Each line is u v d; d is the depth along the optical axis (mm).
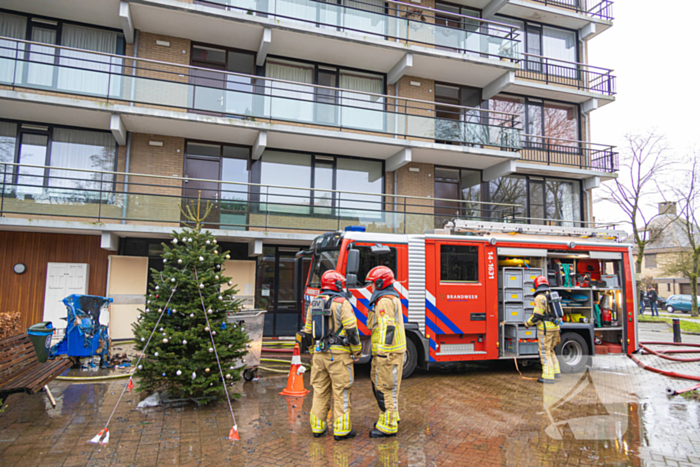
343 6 14172
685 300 32094
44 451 4488
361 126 14078
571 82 18469
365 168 15203
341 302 4926
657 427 5211
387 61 15008
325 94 14977
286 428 5270
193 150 13508
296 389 6836
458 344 8344
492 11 16828
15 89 11445
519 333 8562
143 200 11688
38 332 7840
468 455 4457
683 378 7395
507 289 8648
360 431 5195
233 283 12891
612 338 9406
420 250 8250
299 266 13656
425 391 7148
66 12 12266
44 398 6449
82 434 4996
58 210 11039
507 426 5340
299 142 13789
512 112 17469
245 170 13938
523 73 17688
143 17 12469
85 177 12320
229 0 13102
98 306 8641
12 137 11977
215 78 13781
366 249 7961
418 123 14656
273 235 12328
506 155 15180
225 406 6137
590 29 18469
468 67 15461
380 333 4969
